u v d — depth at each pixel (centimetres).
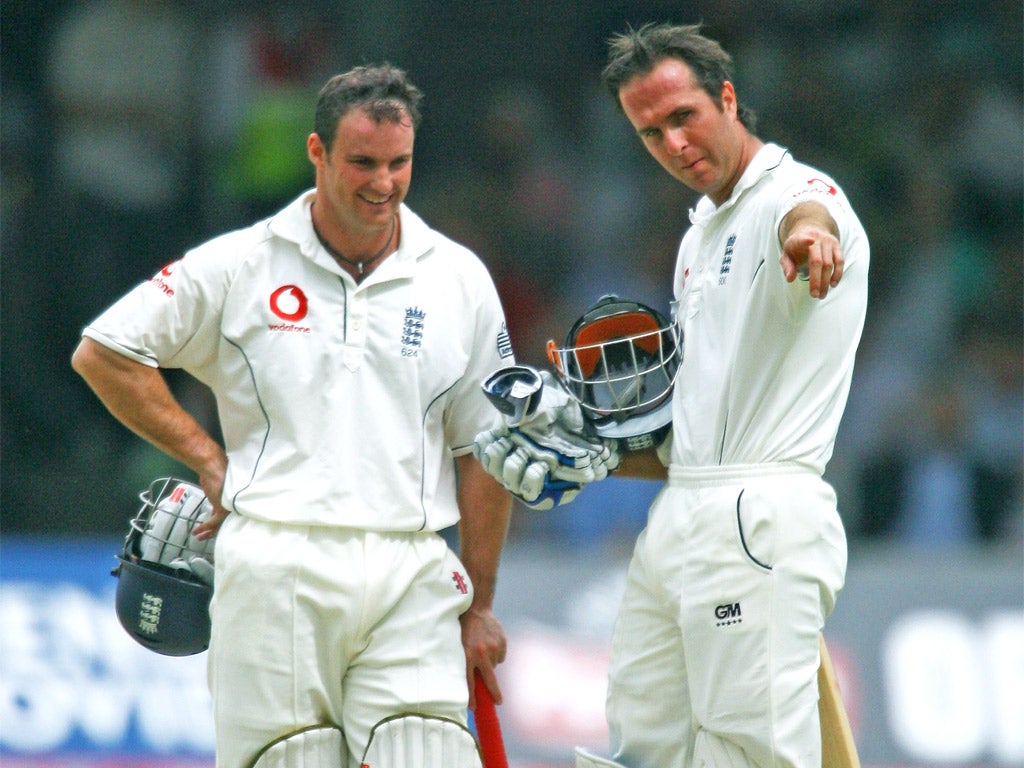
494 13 4253
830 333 1376
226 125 3916
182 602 1512
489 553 1539
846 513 3266
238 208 3856
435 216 3931
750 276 1392
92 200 3759
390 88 1412
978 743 2541
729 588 1369
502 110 4147
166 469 3272
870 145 3906
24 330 3559
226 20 3988
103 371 1455
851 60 4034
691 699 1413
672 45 1412
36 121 3834
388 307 1459
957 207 3869
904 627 2625
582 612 2631
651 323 1489
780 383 1380
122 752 2519
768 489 1370
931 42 4088
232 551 1434
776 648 1358
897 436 3306
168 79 3900
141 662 2572
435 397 1470
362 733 1441
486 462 1445
